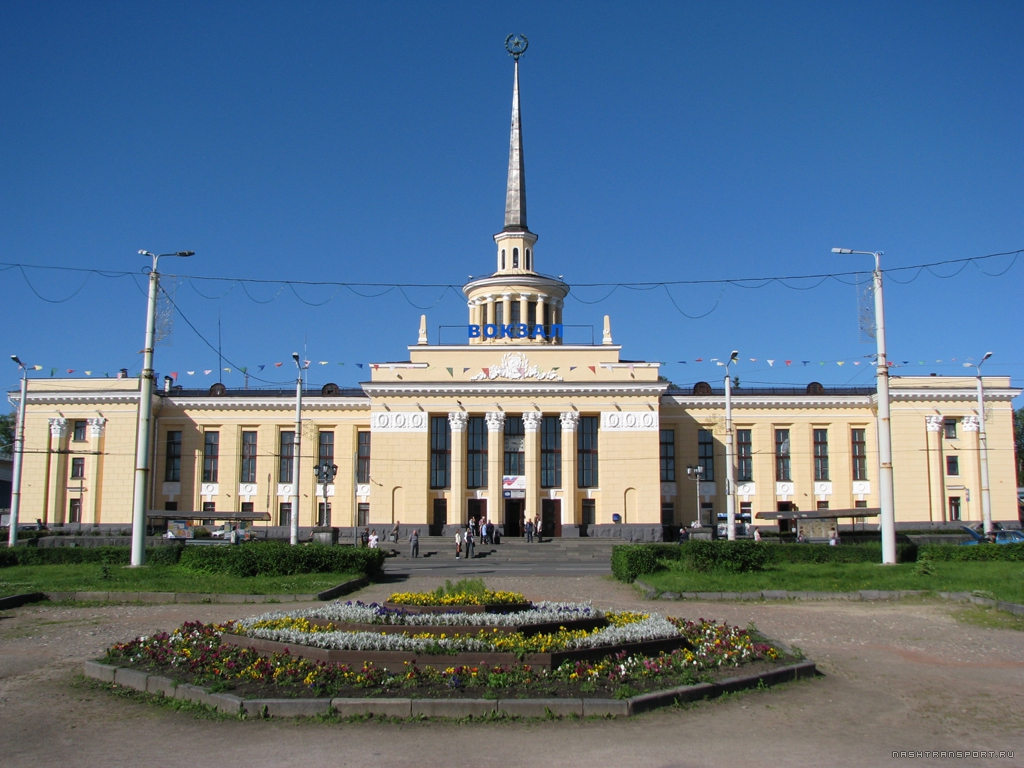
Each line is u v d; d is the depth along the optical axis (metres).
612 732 12.23
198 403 69.50
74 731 12.37
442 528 65.69
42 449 67.56
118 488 67.19
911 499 66.94
